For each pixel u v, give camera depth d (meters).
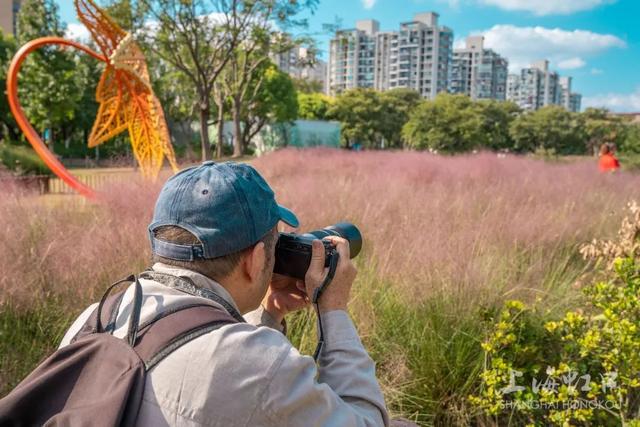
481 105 60.62
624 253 3.20
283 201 5.92
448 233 4.55
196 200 1.16
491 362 2.71
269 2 24.34
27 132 9.53
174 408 0.99
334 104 60.28
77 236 4.35
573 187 8.04
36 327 3.30
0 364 2.92
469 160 12.25
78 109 34.88
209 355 1.02
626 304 2.42
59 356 1.12
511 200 6.52
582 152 60.88
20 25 26.58
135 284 1.16
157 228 1.20
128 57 10.32
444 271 3.53
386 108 61.62
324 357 1.29
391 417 2.59
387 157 15.09
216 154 31.59
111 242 4.05
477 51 159.38
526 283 3.64
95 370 1.08
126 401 1.00
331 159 14.94
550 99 177.00
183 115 43.16
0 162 13.09
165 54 26.89
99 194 6.37
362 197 6.41
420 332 3.11
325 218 5.29
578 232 5.13
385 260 3.84
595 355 2.53
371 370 1.29
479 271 3.50
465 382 2.89
